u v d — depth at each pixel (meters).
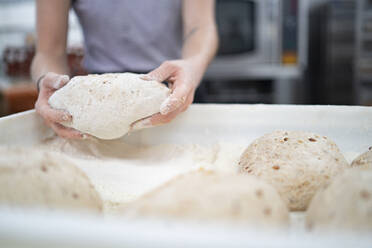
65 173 0.40
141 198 0.35
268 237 0.23
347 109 0.67
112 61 1.10
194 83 0.72
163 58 1.12
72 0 1.08
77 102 0.64
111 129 0.63
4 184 0.35
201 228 0.24
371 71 2.13
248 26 2.14
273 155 0.55
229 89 2.22
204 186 0.35
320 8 2.16
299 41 2.18
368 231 0.31
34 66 0.93
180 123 0.74
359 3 2.05
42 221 0.24
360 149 0.66
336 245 0.23
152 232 0.23
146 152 0.73
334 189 0.37
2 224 0.24
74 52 1.33
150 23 1.07
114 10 1.05
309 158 0.54
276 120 0.71
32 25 2.67
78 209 0.39
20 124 0.68
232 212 0.32
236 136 0.72
